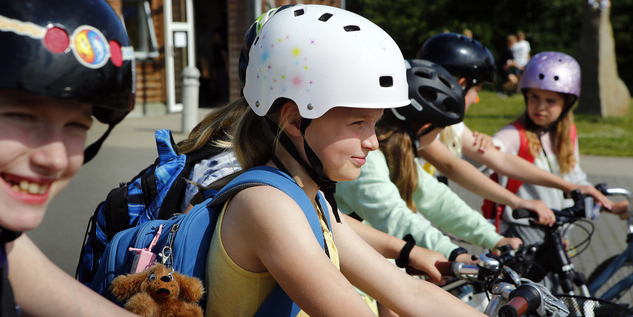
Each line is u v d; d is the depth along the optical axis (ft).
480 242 7.38
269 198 3.74
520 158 9.43
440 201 7.51
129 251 4.64
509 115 45.88
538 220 8.24
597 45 44.86
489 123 40.93
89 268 6.08
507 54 60.70
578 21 80.89
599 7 44.47
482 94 67.46
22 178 2.42
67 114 2.49
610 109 45.39
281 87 4.05
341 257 4.70
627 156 29.19
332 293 3.55
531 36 80.74
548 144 10.60
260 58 4.23
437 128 7.14
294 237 3.61
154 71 39.19
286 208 3.70
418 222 6.42
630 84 82.02
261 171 4.02
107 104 2.58
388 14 85.05
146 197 5.95
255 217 3.70
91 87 2.46
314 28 4.06
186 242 4.17
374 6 86.94
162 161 6.18
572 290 8.85
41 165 2.43
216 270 3.99
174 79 40.45
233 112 6.13
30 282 2.73
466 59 9.61
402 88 4.28
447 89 6.95
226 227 3.92
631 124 41.27
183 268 4.13
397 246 6.07
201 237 4.16
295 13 4.27
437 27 84.53
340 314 3.54
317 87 3.96
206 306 4.12
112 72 2.58
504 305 4.58
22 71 2.26
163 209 5.94
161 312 3.89
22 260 2.72
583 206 8.87
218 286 3.99
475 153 9.36
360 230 6.24
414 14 84.53
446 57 9.64
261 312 4.03
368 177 6.64
